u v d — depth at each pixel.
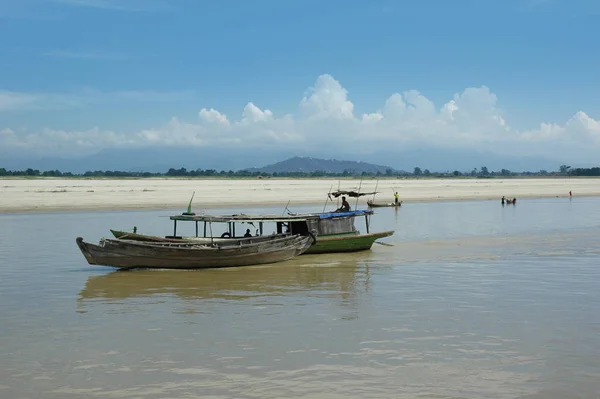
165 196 69.75
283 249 26.00
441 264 24.70
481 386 10.70
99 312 16.31
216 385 10.79
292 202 66.75
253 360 12.09
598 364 11.81
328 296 18.30
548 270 22.81
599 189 102.94
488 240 33.28
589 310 16.16
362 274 22.52
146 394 10.42
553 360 12.03
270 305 17.05
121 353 12.61
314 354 12.44
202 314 15.99
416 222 45.34
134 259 23.27
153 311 16.41
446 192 88.31
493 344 13.07
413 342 13.23
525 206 64.69
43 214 51.59
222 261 24.45
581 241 32.38
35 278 21.83
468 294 18.34
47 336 13.94
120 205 59.91
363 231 38.69
